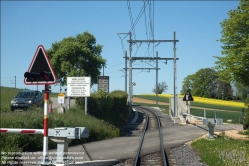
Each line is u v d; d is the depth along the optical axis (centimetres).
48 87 853
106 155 1298
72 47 3891
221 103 7594
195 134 2189
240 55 1641
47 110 853
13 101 2612
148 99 9206
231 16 1777
